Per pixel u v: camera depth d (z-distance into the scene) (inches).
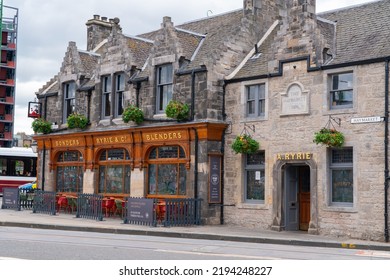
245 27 1005.8
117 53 1109.7
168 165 1003.9
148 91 1037.8
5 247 572.7
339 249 688.4
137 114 1024.9
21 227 898.7
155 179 1021.2
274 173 877.8
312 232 824.3
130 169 1062.4
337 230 801.6
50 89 1312.7
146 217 900.0
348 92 813.9
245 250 622.5
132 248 594.2
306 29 858.1
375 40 824.3
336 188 819.4
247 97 935.0
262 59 960.3
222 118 954.7
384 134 762.8
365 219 773.9
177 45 1000.2
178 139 972.6
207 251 588.1
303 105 850.1
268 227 884.0
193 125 940.6
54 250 556.7
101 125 1127.0
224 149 952.9
